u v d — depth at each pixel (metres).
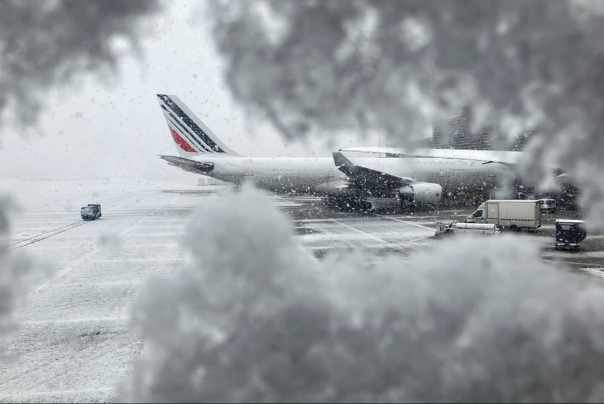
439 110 1.71
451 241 2.51
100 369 6.61
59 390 5.90
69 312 9.56
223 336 1.78
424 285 2.09
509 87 1.67
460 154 29.19
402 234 19.98
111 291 11.30
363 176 28.42
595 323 1.91
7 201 2.24
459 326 1.89
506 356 1.76
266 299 1.87
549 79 1.68
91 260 15.41
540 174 1.82
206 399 1.66
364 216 27.73
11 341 7.79
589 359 1.75
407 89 1.70
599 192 1.87
